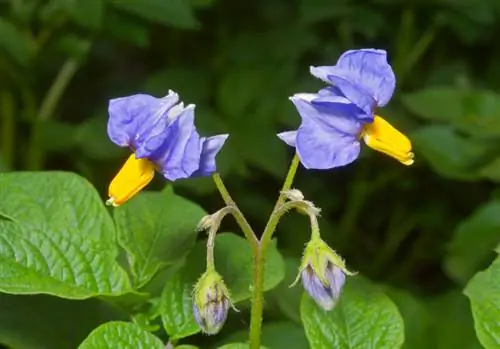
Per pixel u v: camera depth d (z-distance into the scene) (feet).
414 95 1.60
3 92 1.69
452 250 1.53
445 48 1.98
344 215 1.90
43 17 1.59
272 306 1.38
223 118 1.62
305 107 1.08
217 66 1.76
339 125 1.08
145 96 1.09
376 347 1.16
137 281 1.20
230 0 1.86
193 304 1.10
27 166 1.77
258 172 1.86
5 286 1.15
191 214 1.24
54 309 1.24
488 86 2.00
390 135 1.09
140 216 1.23
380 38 1.98
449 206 1.88
